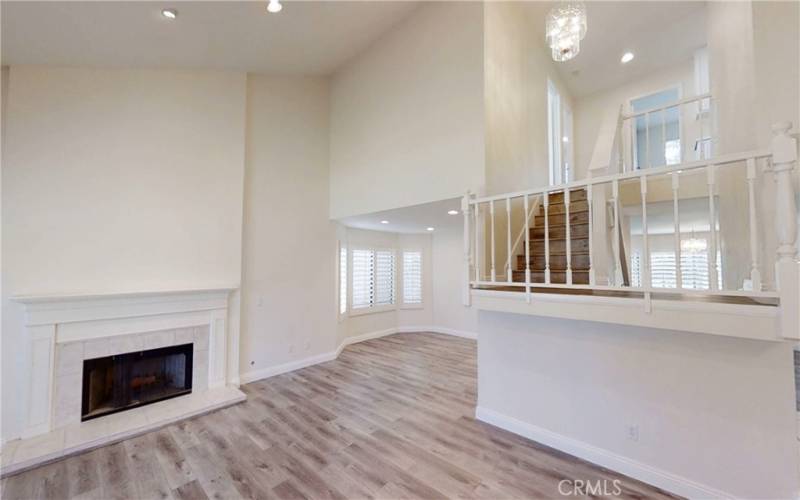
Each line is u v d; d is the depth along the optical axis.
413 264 7.52
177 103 3.93
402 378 4.58
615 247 2.25
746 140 2.62
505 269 3.74
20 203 3.07
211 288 3.98
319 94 5.27
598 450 2.62
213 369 4.03
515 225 4.00
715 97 3.58
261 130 4.68
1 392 2.91
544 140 5.20
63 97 3.29
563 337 2.82
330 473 2.54
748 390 2.08
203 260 4.04
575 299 2.30
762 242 2.27
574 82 6.44
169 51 3.46
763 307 1.69
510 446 2.88
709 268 1.81
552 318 2.88
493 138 3.52
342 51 4.56
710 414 2.19
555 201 4.56
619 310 2.13
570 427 2.78
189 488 2.38
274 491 2.34
